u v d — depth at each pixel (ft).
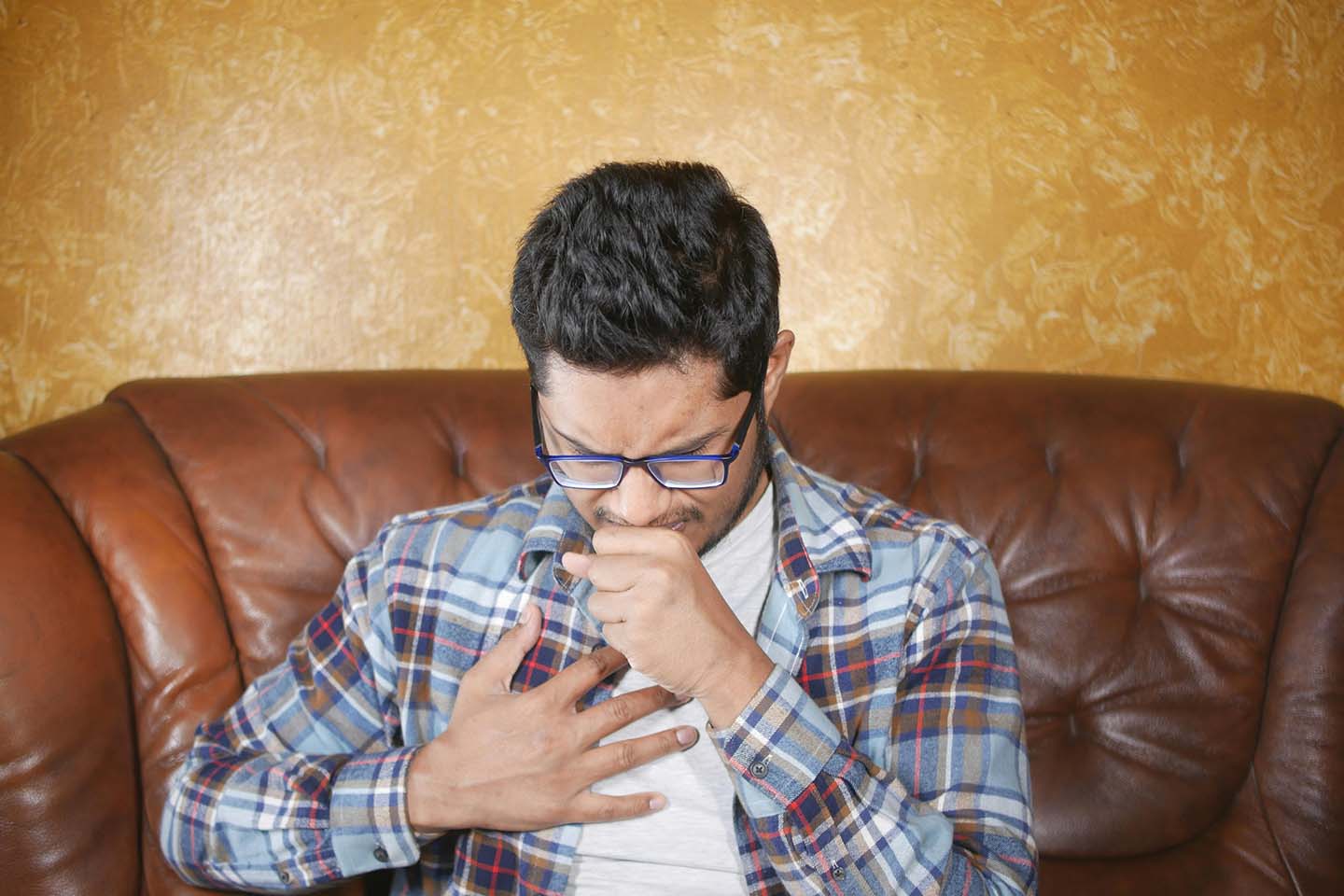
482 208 6.34
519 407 5.40
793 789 3.03
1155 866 4.78
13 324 6.23
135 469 4.88
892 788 3.12
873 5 6.27
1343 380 6.32
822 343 6.43
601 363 2.77
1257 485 4.99
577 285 2.77
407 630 3.67
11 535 4.36
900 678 3.48
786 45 6.30
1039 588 5.00
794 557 3.54
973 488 5.15
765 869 3.31
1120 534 5.02
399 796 3.32
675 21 6.30
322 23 6.23
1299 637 4.80
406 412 5.28
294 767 3.48
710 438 2.96
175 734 4.52
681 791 3.39
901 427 5.36
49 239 6.22
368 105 6.27
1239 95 6.22
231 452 5.04
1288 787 4.70
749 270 2.91
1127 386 5.41
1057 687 4.91
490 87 6.31
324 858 3.37
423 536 3.80
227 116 6.24
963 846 3.23
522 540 3.74
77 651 4.33
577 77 6.32
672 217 2.82
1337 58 6.19
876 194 6.35
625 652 3.02
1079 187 6.30
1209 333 6.33
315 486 5.05
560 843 3.37
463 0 6.27
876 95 6.30
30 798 4.12
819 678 3.49
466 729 3.34
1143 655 4.89
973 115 6.30
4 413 6.25
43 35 6.15
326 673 3.74
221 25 6.21
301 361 6.36
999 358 6.41
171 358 6.31
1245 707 4.79
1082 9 6.23
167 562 4.71
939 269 6.38
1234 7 6.18
